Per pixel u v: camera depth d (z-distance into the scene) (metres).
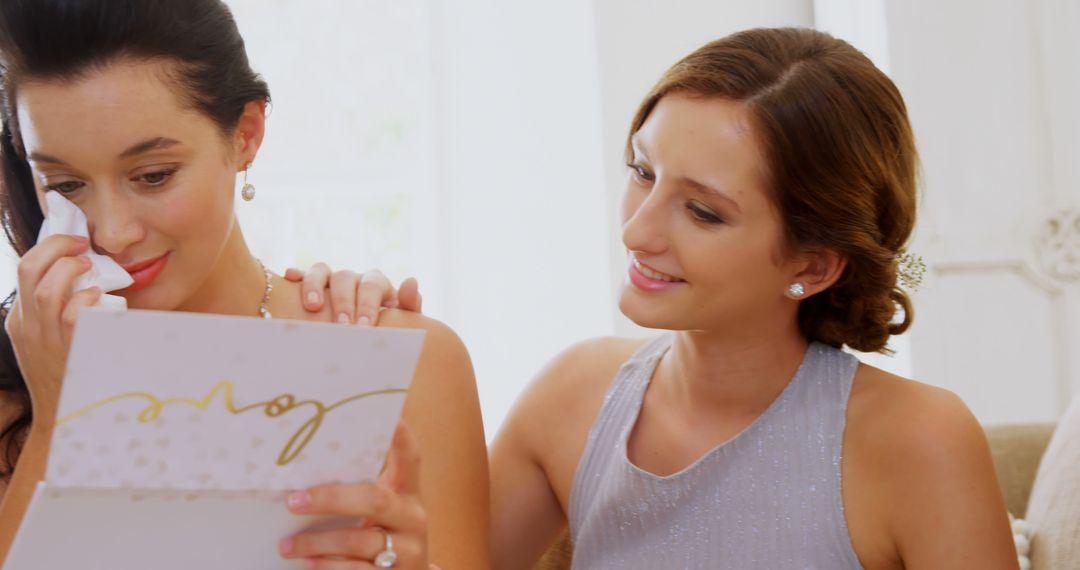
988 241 3.04
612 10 3.21
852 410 1.57
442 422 1.61
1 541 1.24
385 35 3.81
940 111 3.02
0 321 1.50
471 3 3.59
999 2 3.01
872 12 3.07
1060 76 3.01
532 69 3.46
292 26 3.82
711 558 1.58
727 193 1.43
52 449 0.93
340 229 3.87
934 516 1.46
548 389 1.79
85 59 1.23
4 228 1.52
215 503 1.01
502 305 3.59
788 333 1.61
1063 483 1.88
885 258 1.54
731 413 1.62
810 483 1.54
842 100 1.47
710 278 1.46
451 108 3.67
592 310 3.36
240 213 3.84
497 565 1.76
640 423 1.68
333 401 0.98
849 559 1.53
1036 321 3.06
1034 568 1.88
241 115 1.39
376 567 1.10
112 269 1.27
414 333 0.97
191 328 0.90
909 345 3.05
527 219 3.50
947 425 1.49
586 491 1.69
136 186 1.29
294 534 1.08
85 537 0.99
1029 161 3.04
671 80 1.50
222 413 0.96
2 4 1.22
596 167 3.27
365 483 1.06
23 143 1.34
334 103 3.83
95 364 0.90
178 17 1.29
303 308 1.57
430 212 3.77
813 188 1.46
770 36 1.52
